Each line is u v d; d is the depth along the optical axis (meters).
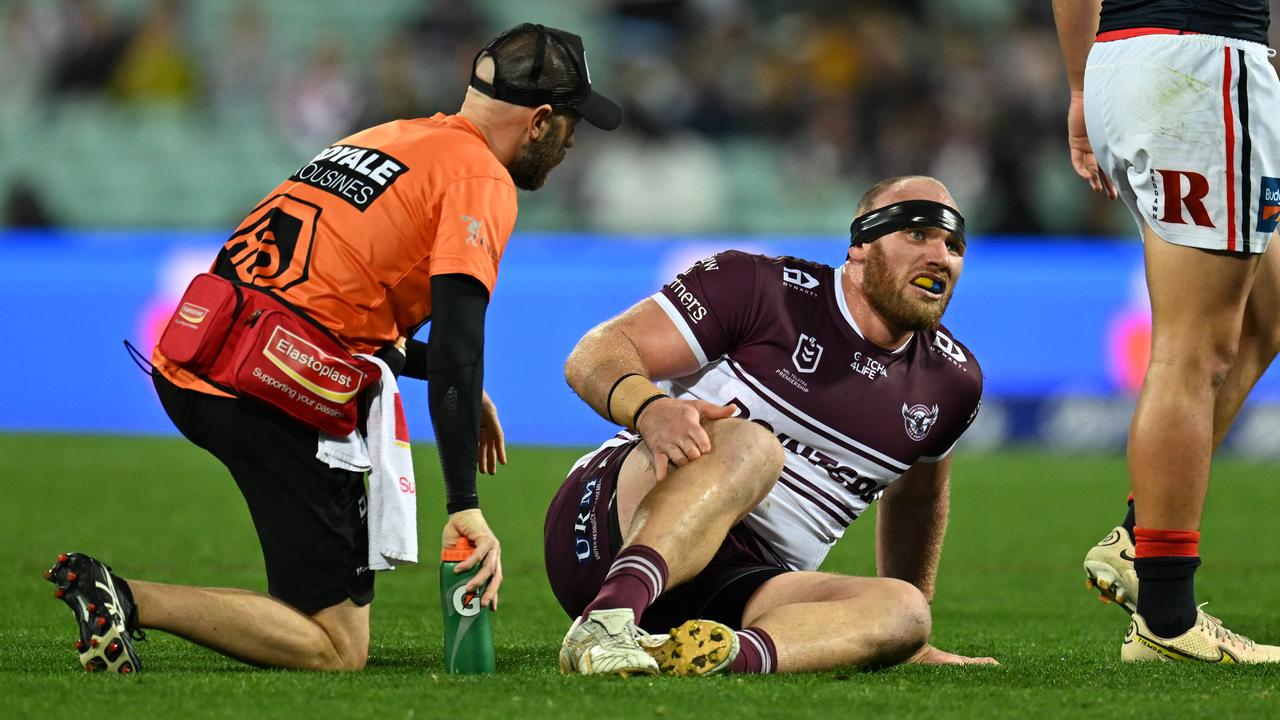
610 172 56.56
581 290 44.66
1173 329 13.27
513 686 10.36
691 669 10.81
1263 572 22.86
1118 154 13.43
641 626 12.52
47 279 45.34
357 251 12.11
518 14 62.28
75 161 56.66
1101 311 44.72
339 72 58.66
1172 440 13.12
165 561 21.78
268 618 11.75
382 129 12.91
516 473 36.47
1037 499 33.56
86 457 37.75
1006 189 56.75
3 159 56.34
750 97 59.25
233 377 11.84
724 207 56.97
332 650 12.12
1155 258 13.34
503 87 12.77
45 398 45.31
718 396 12.73
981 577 22.30
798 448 12.73
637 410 11.86
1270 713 9.89
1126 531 14.16
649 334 12.55
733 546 12.55
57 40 58.12
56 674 10.99
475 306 11.73
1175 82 12.97
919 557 14.15
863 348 12.60
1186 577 13.17
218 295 11.95
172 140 57.47
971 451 45.19
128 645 10.98
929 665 12.07
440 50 59.31
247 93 59.00
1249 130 12.92
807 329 12.61
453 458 11.55
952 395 13.02
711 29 61.75
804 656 11.16
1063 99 58.22
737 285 12.62
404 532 12.05
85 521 26.30
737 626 12.15
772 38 61.41
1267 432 45.41
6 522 25.86
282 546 12.12
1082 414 44.75
